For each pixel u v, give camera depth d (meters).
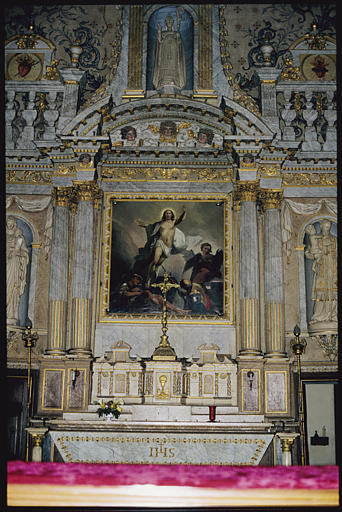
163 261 15.48
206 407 14.25
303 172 15.87
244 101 15.41
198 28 16.38
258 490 6.04
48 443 13.62
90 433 13.08
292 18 16.66
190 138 15.92
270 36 16.59
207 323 15.08
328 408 14.62
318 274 15.33
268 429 13.45
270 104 15.57
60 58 16.41
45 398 14.34
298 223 15.69
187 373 14.51
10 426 14.52
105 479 6.21
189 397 14.39
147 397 14.16
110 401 13.67
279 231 15.29
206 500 5.98
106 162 15.95
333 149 15.79
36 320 15.18
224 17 16.69
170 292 15.30
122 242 15.60
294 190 15.81
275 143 15.25
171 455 12.99
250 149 15.09
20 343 14.99
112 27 16.59
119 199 15.85
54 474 6.37
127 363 14.53
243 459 13.02
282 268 15.14
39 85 16.05
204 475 6.54
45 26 16.55
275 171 15.43
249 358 14.42
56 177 15.42
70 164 15.48
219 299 15.25
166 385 14.18
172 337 14.98
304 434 14.12
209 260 15.48
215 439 13.06
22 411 14.66
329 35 16.48
